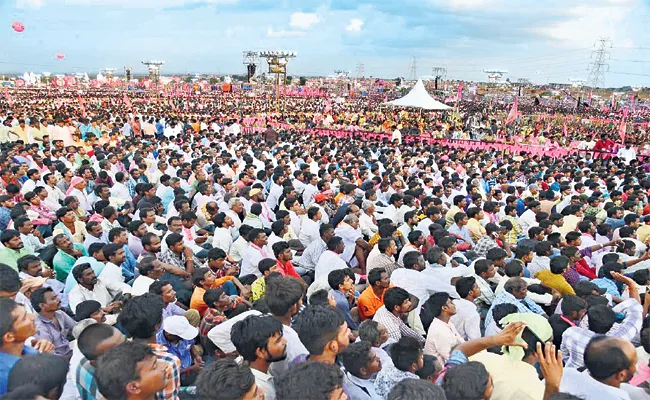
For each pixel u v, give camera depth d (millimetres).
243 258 7695
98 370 2963
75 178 10375
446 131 30938
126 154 15438
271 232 8602
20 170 11141
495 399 3875
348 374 3809
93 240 7672
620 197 11781
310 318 3666
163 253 7316
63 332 5059
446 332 4945
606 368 3529
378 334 4500
